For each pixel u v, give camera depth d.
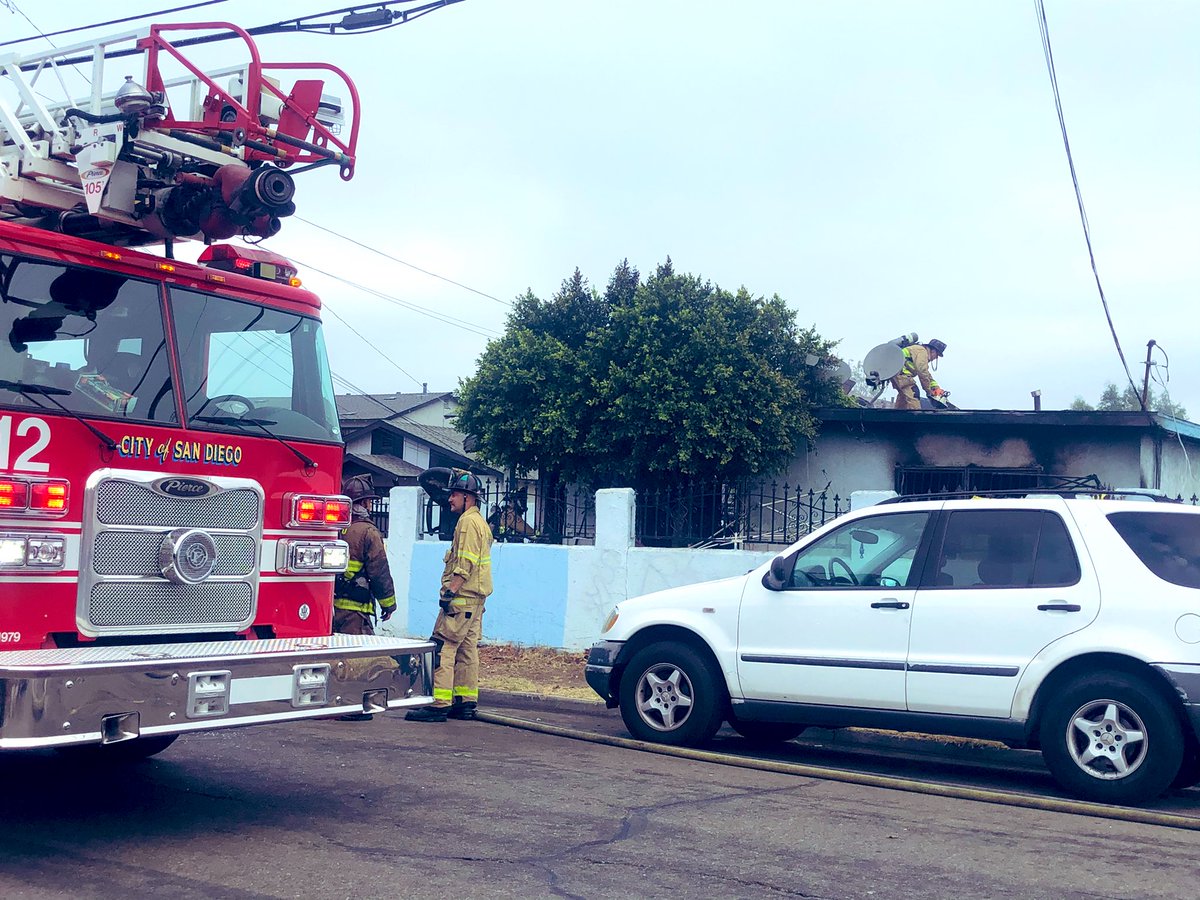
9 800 6.43
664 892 4.95
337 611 9.42
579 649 13.15
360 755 7.82
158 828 5.86
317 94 6.72
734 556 12.23
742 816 6.34
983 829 6.19
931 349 20.14
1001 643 7.20
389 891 4.88
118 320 5.88
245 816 6.12
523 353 18.16
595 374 17.56
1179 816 6.37
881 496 11.75
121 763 7.43
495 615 13.82
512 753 8.03
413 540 14.83
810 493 12.82
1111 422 15.83
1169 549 7.02
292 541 6.48
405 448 36.56
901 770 8.08
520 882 5.04
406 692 6.33
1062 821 6.42
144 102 5.96
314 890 4.88
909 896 4.98
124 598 5.64
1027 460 16.67
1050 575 7.22
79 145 6.17
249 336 6.48
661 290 17.30
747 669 8.05
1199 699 6.56
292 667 5.74
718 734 9.39
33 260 5.58
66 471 5.52
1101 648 6.86
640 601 8.70
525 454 18.36
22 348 5.46
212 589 6.02
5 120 6.28
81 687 4.95
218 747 8.02
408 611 14.77
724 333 16.92
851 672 7.65
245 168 6.20
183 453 5.98
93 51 6.52
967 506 7.66
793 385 17.17
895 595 7.62
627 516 12.99
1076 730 6.92
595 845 5.65
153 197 6.21
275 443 6.45
